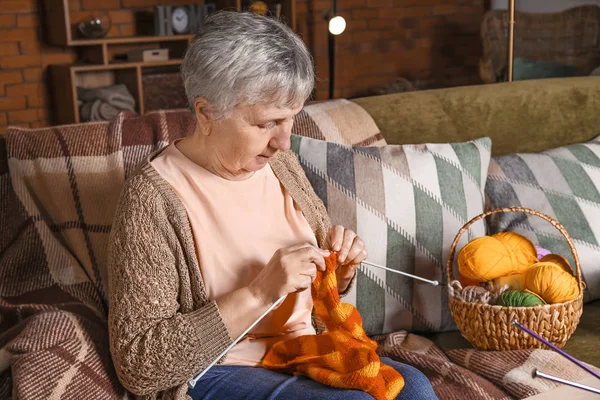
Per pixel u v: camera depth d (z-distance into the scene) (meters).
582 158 2.04
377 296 1.72
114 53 5.02
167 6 4.90
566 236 1.62
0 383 1.30
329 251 1.41
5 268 1.55
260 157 1.31
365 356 1.28
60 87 4.74
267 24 1.24
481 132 2.13
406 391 1.27
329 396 1.21
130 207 1.29
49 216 1.62
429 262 1.75
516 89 2.20
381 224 1.72
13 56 4.71
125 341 1.21
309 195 1.55
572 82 2.28
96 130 1.67
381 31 5.71
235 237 1.36
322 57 5.64
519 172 1.97
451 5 5.86
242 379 1.31
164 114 1.76
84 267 1.59
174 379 1.22
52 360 1.23
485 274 1.61
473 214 1.82
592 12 4.48
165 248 1.28
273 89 1.21
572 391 1.23
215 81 1.21
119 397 1.26
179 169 1.36
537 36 4.67
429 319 1.76
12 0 4.64
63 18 4.54
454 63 5.99
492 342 1.56
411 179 1.77
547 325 1.52
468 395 1.44
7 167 1.64
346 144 1.89
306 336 1.37
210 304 1.26
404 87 5.59
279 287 1.26
